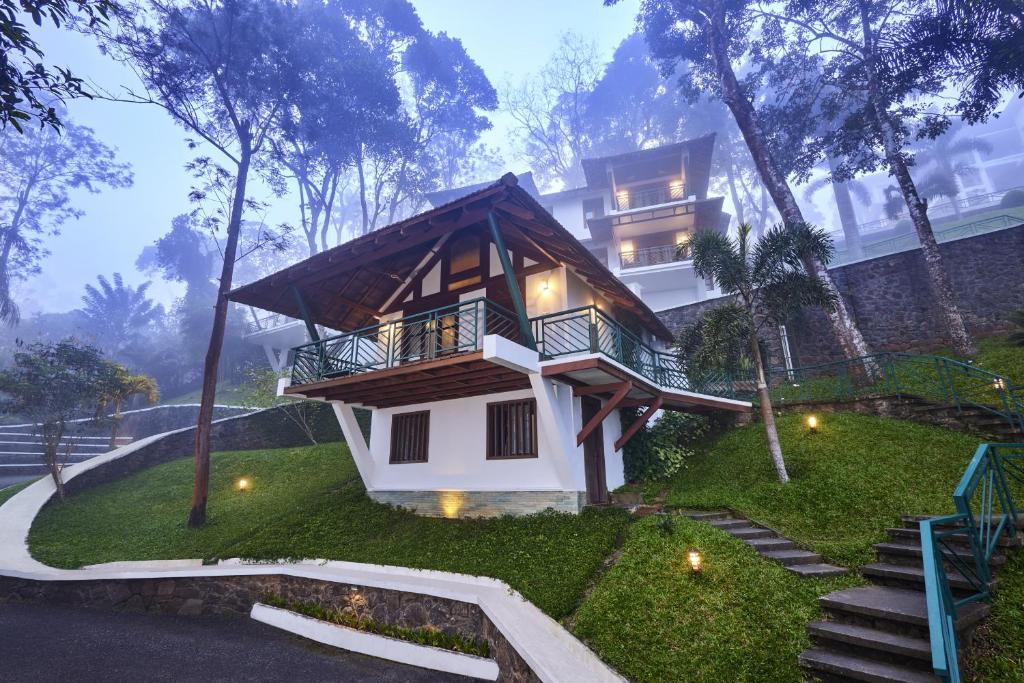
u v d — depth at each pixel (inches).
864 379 638.5
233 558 438.6
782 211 760.3
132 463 765.3
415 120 1353.3
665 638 225.9
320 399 515.5
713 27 881.5
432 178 1433.3
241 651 311.9
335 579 358.3
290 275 506.9
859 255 1561.3
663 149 1230.9
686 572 278.5
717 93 1038.4
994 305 713.0
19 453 953.5
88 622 370.6
